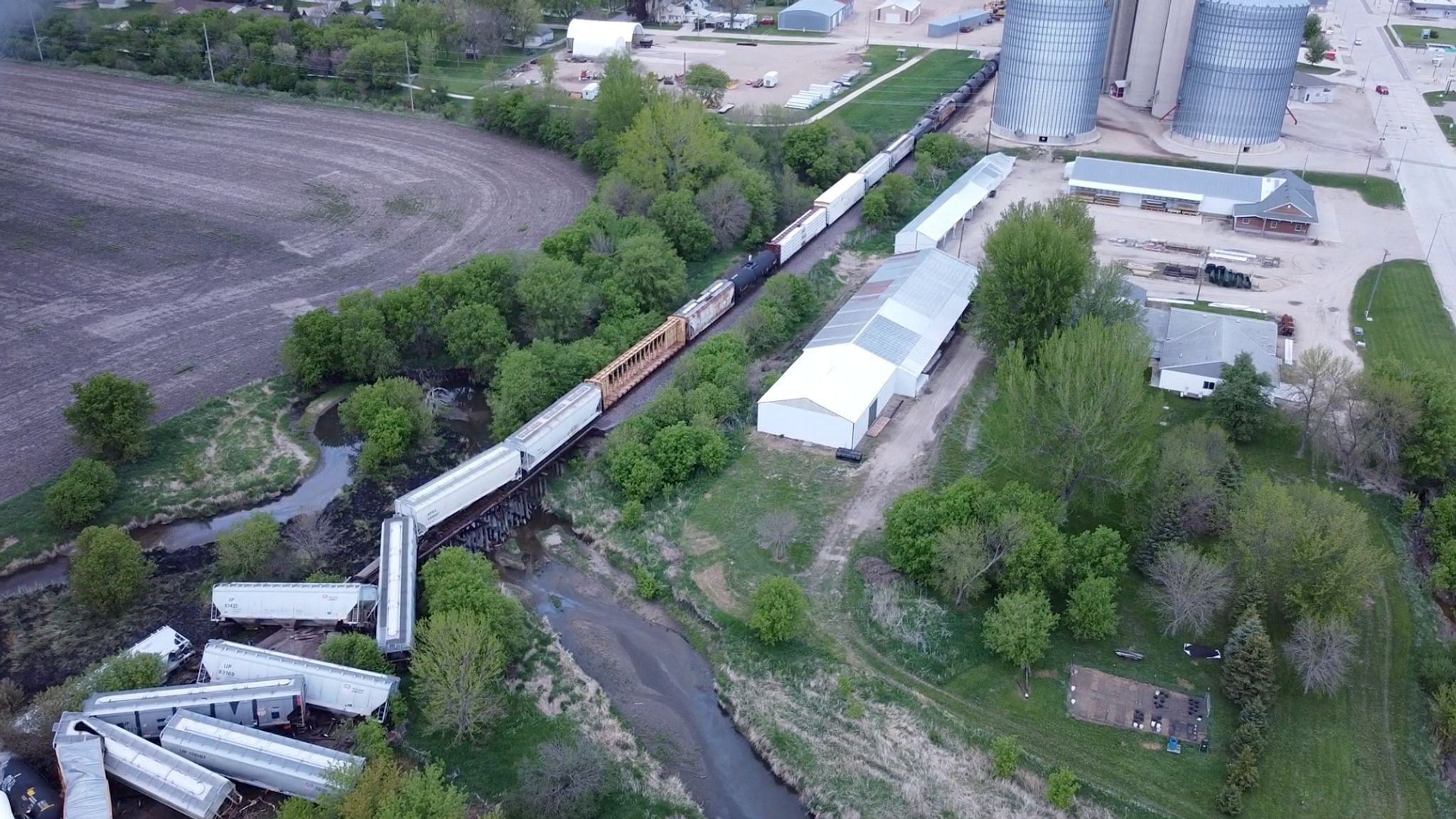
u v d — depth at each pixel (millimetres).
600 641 89188
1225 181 172375
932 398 120500
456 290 126812
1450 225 166500
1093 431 91000
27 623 88312
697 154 162125
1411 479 102375
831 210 166625
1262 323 127688
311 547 95312
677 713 82500
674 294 135500
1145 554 91562
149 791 70000
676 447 105562
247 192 175125
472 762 75812
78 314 134375
